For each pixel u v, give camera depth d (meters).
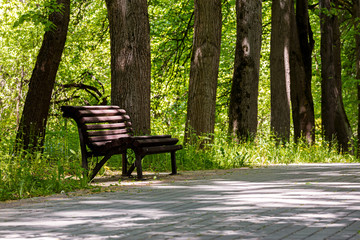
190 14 31.33
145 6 16.14
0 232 4.99
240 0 21.88
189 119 19.66
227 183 10.14
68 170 11.09
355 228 5.05
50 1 14.89
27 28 33.12
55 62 15.76
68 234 4.84
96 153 11.09
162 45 31.47
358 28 32.41
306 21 28.50
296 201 7.16
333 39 32.47
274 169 14.45
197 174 12.59
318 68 40.09
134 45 15.87
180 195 8.10
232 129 21.67
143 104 15.89
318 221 5.47
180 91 33.06
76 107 11.07
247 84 21.62
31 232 4.96
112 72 16.02
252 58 21.77
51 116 26.44
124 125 12.23
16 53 33.16
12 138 11.05
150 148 11.34
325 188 8.96
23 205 7.29
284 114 25.02
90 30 32.22
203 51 19.62
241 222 5.45
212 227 5.16
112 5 15.94
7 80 32.94
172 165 12.52
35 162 10.21
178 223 5.43
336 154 23.25
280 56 25.08
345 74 38.81
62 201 7.66
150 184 10.18
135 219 5.71
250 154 17.36
